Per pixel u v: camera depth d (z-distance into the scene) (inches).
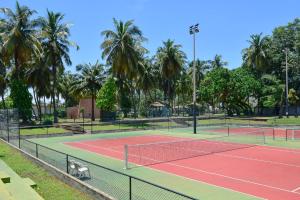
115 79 2256.4
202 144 1049.5
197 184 543.5
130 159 796.0
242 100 2519.7
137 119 2047.2
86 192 460.4
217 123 1955.0
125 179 562.9
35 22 1686.8
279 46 2738.7
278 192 490.6
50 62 1811.0
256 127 1740.9
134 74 1967.3
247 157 798.5
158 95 3969.0
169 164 719.7
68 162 599.5
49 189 486.3
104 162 764.0
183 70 2952.8
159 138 1291.8
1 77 2063.2
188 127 1806.1
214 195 476.7
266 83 2566.4
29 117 1657.2
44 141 1220.5
